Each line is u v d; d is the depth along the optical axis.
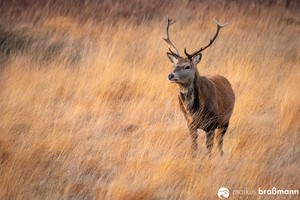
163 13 66.19
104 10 65.50
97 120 35.94
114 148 31.30
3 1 63.09
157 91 39.75
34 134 32.47
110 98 39.66
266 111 37.88
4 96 38.19
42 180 28.08
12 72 42.38
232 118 35.16
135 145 32.31
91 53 49.31
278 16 69.06
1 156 29.61
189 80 29.73
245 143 31.59
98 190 27.33
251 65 45.47
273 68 46.53
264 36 58.66
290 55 52.31
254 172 27.34
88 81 42.09
